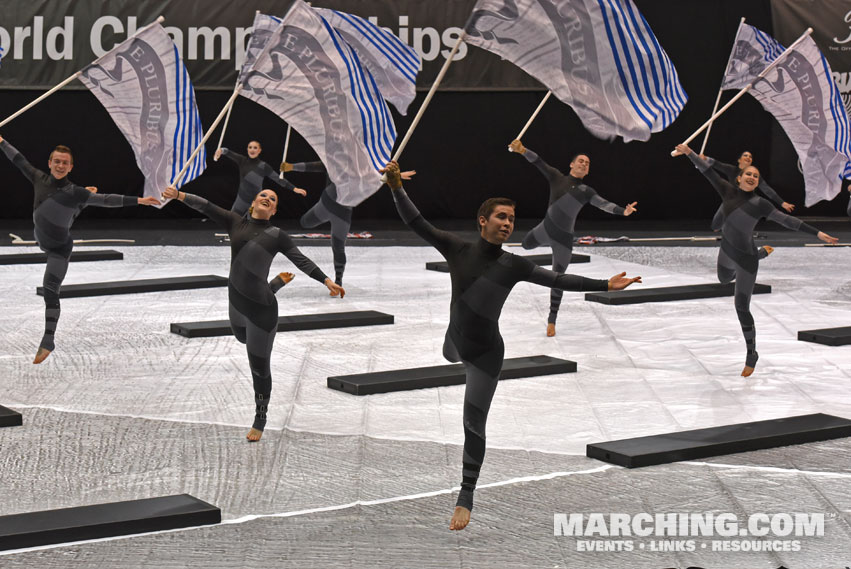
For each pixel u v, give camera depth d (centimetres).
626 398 788
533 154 1059
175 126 1025
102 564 464
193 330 991
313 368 876
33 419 706
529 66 673
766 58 1352
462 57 2172
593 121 679
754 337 864
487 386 513
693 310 1186
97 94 981
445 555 478
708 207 2309
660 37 2236
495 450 652
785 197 2302
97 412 726
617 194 2295
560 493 570
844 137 1126
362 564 466
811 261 1616
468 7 2147
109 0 2053
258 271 648
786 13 2205
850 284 1380
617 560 474
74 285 1258
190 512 514
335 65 879
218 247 1716
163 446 650
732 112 2264
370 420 718
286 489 572
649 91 683
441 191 2253
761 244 1847
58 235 845
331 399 775
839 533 511
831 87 1105
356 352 941
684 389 819
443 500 556
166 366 870
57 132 2109
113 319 1081
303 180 2195
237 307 652
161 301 1200
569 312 1171
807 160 1134
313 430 692
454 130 2231
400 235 1961
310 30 867
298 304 1195
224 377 834
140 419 710
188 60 2088
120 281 1299
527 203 2270
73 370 851
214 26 2083
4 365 865
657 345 991
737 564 471
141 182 2167
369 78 911
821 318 1134
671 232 2045
